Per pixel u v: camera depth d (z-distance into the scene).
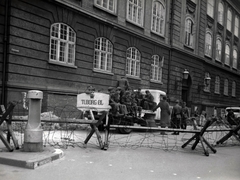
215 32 35.06
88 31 17.45
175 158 7.73
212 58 34.53
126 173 5.79
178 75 26.84
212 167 6.86
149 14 23.14
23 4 13.72
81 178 5.24
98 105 11.30
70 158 6.85
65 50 16.19
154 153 8.30
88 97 11.45
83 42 17.16
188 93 29.45
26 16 13.88
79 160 6.70
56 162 6.35
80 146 8.60
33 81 14.33
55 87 15.30
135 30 21.59
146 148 9.15
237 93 43.47
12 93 13.27
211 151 9.42
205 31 32.00
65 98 15.89
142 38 22.09
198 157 8.12
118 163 6.66
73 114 16.09
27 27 13.95
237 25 43.31
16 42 13.49
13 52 13.36
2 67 13.13
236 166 7.12
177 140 11.91
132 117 13.64
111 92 13.14
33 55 14.29
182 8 27.25
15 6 13.38
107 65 19.39
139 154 7.96
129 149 8.73
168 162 7.13
